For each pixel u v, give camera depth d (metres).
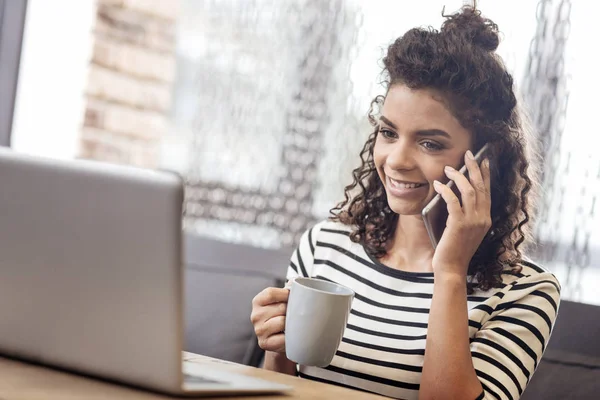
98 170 0.80
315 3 2.68
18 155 0.85
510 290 1.33
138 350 0.81
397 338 1.33
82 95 2.90
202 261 1.86
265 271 1.80
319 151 2.66
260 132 2.79
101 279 0.81
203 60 2.91
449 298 1.20
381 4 2.54
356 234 1.48
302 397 0.92
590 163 2.15
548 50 2.20
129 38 2.96
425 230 1.41
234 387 0.87
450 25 1.36
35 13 2.83
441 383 1.16
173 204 0.76
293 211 2.68
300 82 2.71
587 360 1.43
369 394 1.03
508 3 2.23
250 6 2.83
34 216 0.84
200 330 1.72
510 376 1.23
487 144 1.34
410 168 1.33
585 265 2.14
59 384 0.82
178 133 2.96
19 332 0.89
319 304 1.03
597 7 2.16
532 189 1.46
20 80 2.82
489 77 1.33
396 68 1.33
